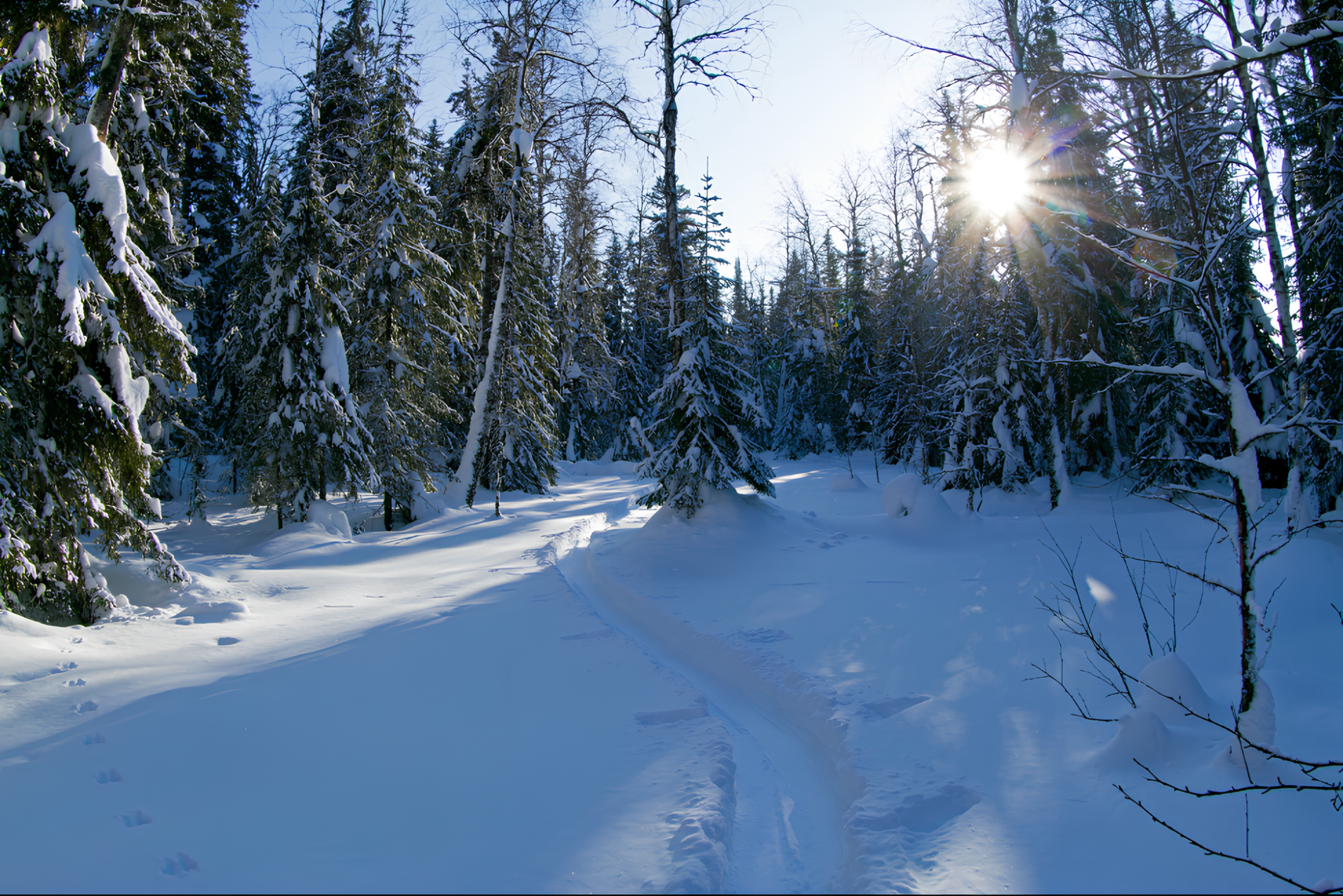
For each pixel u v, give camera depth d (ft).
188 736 16.55
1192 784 12.80
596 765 15.71
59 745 15.69
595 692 20.42
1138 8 27.20
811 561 36.96
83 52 31.58
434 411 67.51
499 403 70.38
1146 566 29.43
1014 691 18.35
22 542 24.67
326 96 71.36
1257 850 10.84
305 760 15.72
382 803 13.84
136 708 18.04
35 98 25.55
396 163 63.36
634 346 130.93
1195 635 21.43
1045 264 46.96
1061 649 20.85
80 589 27.07
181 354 29.66
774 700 20.57
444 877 11.28
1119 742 14.21
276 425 52.24
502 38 67.92
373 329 63.10
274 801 13.79
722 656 24.06
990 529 42.34
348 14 72.90
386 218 62.59
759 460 43.57
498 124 75.05
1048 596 26.35
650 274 119.65
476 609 30.78
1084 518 43.06
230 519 64.03
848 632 24.72
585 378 111.55
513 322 72.95
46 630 23.99
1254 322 43.98
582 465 112.27
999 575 30.53
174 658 22.68
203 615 28.17
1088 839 11.63
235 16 43.04
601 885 11.03
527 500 74.02
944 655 21.63
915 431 86.99
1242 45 11.25
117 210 27.14
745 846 13.20
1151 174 16.56
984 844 11.69
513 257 72.64
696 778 14.87
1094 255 56.13
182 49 41.88
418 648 24.80
